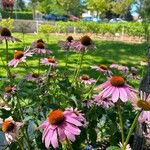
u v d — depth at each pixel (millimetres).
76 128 456
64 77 955
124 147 472
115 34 5902
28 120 680
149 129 782
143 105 467
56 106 711
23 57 874
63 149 590
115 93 496
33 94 773
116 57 3336
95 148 785
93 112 799
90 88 953
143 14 2494
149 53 842
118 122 866
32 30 5270
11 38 964
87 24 6102
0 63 2424
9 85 835
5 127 582
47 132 458
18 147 670
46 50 1079
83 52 1002
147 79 807
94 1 9070
